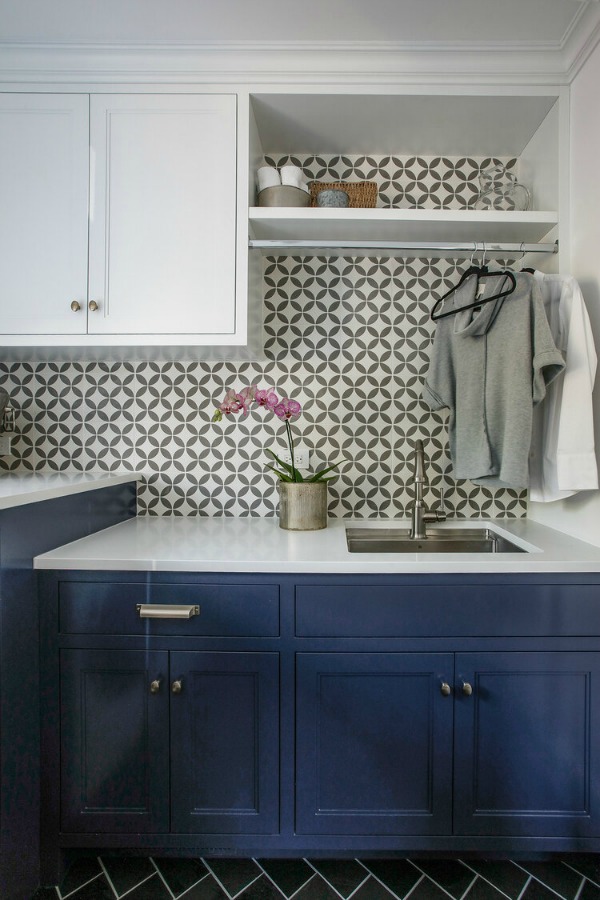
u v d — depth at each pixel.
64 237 1.36
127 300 1.36
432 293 1.67
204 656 1.12
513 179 1.56
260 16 1.24
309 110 1.45
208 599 1.12
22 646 1.06
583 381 1.25
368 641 1.12
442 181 1.69
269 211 1.38
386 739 1.13
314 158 1.69
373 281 1.67
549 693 1.13
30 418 1.69
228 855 1.20
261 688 1.12
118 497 1.59
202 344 1.36
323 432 1.68
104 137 1.35
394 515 1.69
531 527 1.55
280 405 1.43
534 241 1.58
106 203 1.35
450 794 1.13
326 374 1.68
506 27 1.27
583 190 1.34
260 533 1.42
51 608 1.12
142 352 1.51
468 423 1.40
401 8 1.21
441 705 1.13
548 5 1.20
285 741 1.13
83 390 1.70
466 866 1.18
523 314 1.29
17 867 1.04
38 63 1.34
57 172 1.36
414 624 1.12
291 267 1.67
